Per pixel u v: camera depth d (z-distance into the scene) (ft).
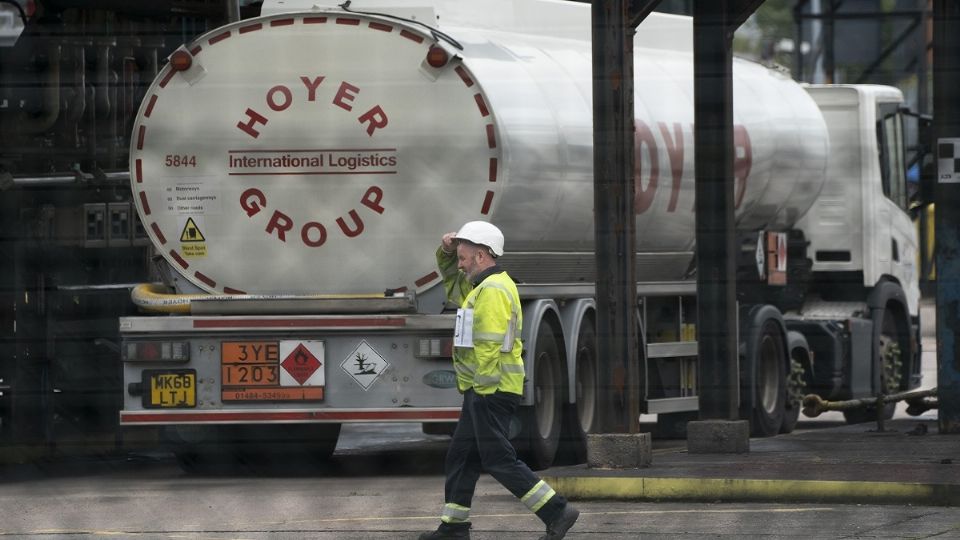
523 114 111.04
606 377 101.50
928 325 260.01
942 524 83.66
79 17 117.08
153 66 121.80
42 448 121.39
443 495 102.58
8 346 118.11
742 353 143.23
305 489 107.34
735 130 140.15
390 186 110.32
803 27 259.19
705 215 112.68
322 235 111.34
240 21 111.24
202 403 111.86
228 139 111.65
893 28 232.73
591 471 99.35
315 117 110.73
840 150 162.81
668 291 132.67
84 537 83.82
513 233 111.24
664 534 82.17
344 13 110.11
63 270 119.85
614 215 101.30
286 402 111.04
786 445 118.32
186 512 95.04
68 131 116.88
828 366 156.97
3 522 90.68
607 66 100.89
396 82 109.91
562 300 118.52
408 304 109.50
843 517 86.58
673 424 144.46
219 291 112.68
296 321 110.42
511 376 79.56
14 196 117.39
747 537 80.79
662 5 185.37
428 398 110.01
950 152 122.21
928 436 123.75
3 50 116.16
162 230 112.78
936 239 123.44
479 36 114.52
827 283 162.81
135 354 112.16
